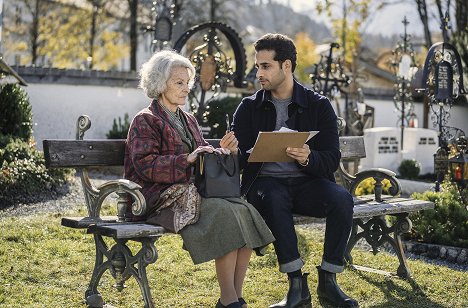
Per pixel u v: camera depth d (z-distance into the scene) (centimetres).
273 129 618
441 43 1352
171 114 563
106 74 2000
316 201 590
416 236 887
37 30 3591
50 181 1240
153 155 536
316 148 619
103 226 512
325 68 1836
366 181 1228
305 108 620
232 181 540
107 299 589
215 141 659
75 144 562
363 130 1925
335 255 581
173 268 691
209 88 1520
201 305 584
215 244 512
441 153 1152
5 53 3738
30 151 1295
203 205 522
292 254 560
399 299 621
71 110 1966
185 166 529
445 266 800
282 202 569
